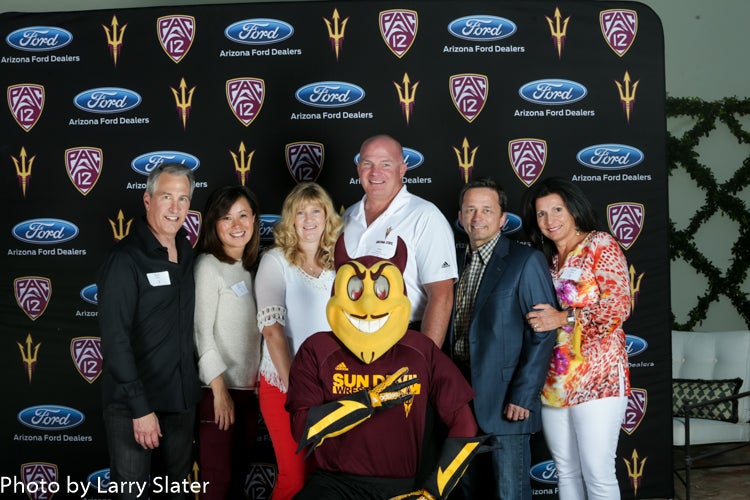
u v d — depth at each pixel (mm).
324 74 3990
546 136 4004
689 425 4133
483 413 3031
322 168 3998
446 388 2527
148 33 4004
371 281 2420
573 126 4008
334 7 3996
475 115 4000
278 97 4000
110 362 2918
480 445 2518
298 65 3996
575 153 4012
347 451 2461
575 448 3156
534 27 4004
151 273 2990
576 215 3143
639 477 3990
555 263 3221
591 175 4016
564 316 3039
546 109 4004
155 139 4004
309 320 3271
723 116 5598
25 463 3992
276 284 3273
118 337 2920
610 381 3057
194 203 3998
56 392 3988
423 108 3990
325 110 3992
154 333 3023
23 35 4020
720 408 4254
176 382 3074
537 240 3283
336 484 2451
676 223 5652
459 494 3430
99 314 2959
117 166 4000
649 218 4027
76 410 3984
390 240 3354
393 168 3371
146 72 4004
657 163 4023
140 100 4004
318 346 2498
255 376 3420
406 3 3990
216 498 3322
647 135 4027
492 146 4000
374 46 3992
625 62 4023
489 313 3059
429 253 3316
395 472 2459
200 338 3301
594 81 4016
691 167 5594
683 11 5645
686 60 5652
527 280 3039
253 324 3412
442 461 2439
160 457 3232
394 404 2402
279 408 3213
